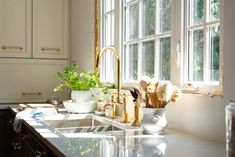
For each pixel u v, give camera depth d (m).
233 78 1.26
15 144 2.73
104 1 2.78
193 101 1.50
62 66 3.51
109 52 2.65
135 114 1.77
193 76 1.63
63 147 1.20
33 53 3.40
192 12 1.64
